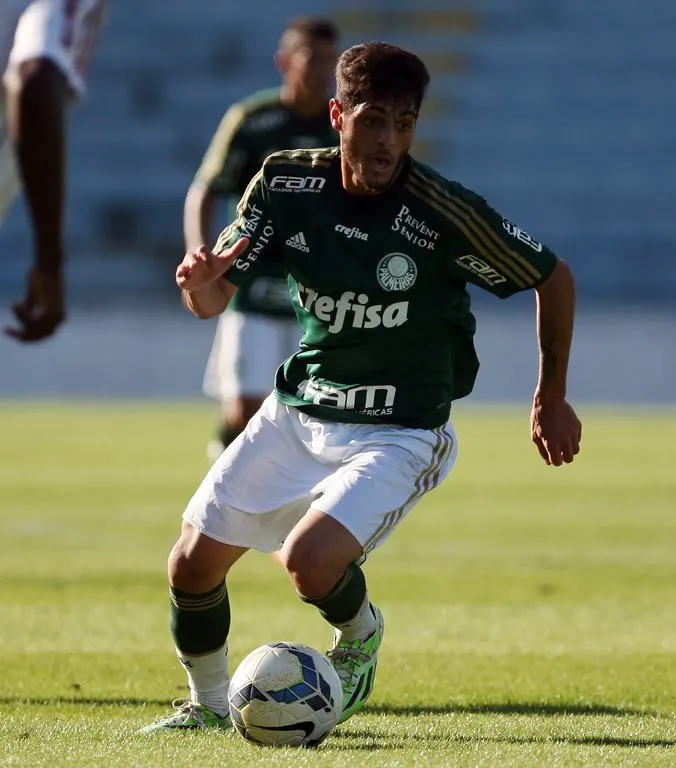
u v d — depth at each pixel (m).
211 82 123.75
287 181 14.48
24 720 14.75
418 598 26.08
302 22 28.73
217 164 28.92
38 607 24.45
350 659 14.23
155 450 63.22
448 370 14.80
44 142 17.08
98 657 19.50
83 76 18.14
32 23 17.31
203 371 93.88
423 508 43.75
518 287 14.42
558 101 120.88
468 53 123.06
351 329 14.28
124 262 113.81
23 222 112.50
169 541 34.69
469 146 119.75
